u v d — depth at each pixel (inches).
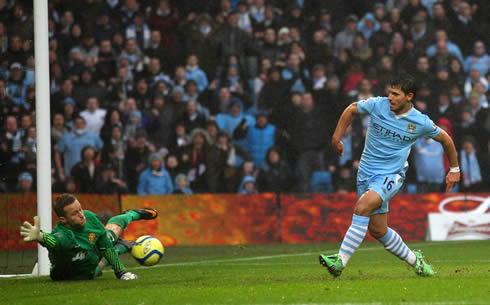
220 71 2437.3
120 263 853.2
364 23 2524.6
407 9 2566.4
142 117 2233.0
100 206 1798.7
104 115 2203.5
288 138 2292.1
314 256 1438.2
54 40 2349.9
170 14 2472.9
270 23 2504.9
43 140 1029.2
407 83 783.7
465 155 2294.5
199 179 2186.3
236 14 2497.5
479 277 793.6
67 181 2111.2
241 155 2249.0
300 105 2306.8
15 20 2182.6
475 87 2421.3
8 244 1616.6
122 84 2340.1
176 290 687.1
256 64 2450.8
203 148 2204.7
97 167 2119.8
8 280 910.4
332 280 775.7
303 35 2512.3
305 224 2007.9
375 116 813.2
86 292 692.7
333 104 2368.4
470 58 2564.0
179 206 1957.4
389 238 818.8
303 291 660.1
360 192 840.3
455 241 1882.4
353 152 2274.9
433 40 2522.1
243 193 2098.9
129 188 2164.1
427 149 2236.7
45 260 1026.1
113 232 882.1
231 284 751.7
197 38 2458.2
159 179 2129.7
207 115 2345.0
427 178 2237.9
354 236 789.9
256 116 2306.8
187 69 2386.8
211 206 1975.9
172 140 2235.5
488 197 2004.2
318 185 2262.6
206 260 1376.7
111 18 2425.0
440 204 2011.6
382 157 812.0
